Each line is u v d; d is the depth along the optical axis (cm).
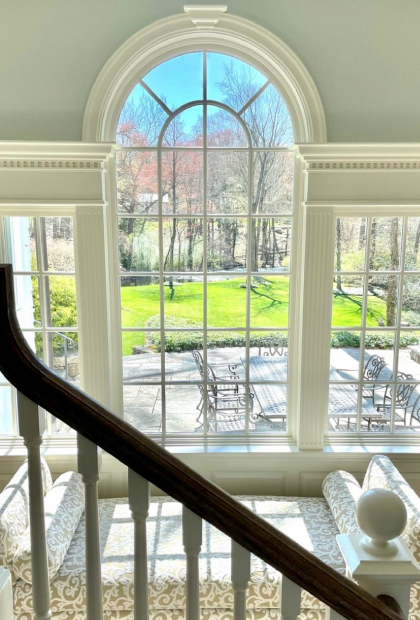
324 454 273
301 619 193
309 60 246
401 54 245
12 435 279
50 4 237
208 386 287
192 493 79
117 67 244
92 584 85
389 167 251
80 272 259
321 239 259
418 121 251
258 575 192
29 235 265
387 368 283
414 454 271
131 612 190
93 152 245
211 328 282
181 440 284
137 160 268
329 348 269
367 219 268
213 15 240
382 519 91
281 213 273
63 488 231
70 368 278
